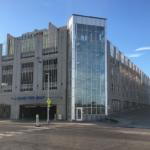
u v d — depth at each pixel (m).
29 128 17.38
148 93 88.31
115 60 43.84
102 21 33.94
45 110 48.00
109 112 36.62
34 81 37.25
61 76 34.44
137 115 34.25
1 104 40.25
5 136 11.78
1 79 41.53
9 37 43.44
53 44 36.81
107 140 10.38
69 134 12.97
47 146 8.66
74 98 30.55
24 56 39.88
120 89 46.22
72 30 32.25
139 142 9.81
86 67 31.92
